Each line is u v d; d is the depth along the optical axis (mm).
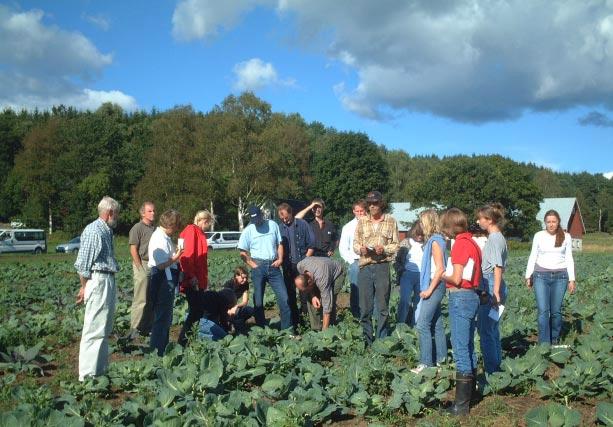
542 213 87062
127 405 5879
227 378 7004
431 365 7438
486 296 6973
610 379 6809
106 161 79562
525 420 5703
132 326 9320
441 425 5863
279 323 11336
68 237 76688
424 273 7223
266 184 67875
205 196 68125
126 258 38469
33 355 8062
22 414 5293
